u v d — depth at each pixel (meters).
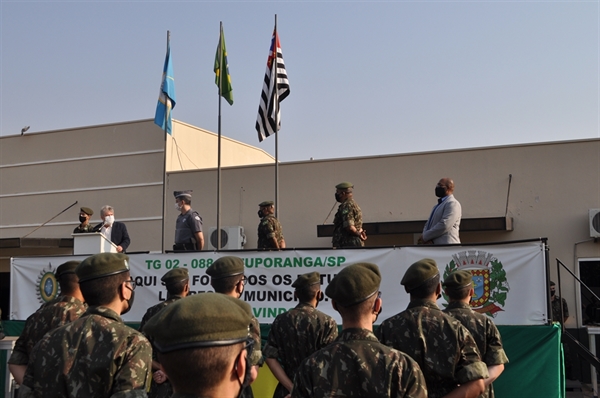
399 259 8.09
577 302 14.69
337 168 17.28
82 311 5.13
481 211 15.73
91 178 20.61
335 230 9.22
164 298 9.20
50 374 3.74
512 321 7.50
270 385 8.26
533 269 7.50
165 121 13.07
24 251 20.81
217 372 2.29
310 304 6.23
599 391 12.73
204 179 18.91
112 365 3.71
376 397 3.41
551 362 7.27
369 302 3.73
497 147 15.79
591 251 14.78
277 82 12.32
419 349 4.46
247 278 8.73
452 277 5.42
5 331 10.31
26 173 21.50
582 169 15.09
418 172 16.47
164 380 5.84
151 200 19.67
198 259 9.07
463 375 4.34
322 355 3.59
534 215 15.31
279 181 17.88
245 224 18.17
